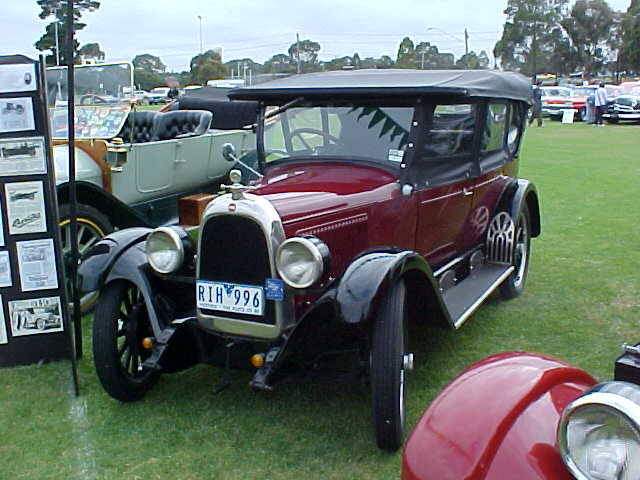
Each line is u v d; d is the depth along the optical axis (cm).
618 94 3017
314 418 364
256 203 332
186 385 405
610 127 2470
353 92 400
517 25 7162
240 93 429
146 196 627
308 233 346
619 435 176
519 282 558
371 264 319
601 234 765
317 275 316
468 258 502
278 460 326
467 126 463
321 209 355
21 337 434
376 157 411
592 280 599
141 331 388
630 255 677
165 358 365
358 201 373
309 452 332
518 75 558
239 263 339
